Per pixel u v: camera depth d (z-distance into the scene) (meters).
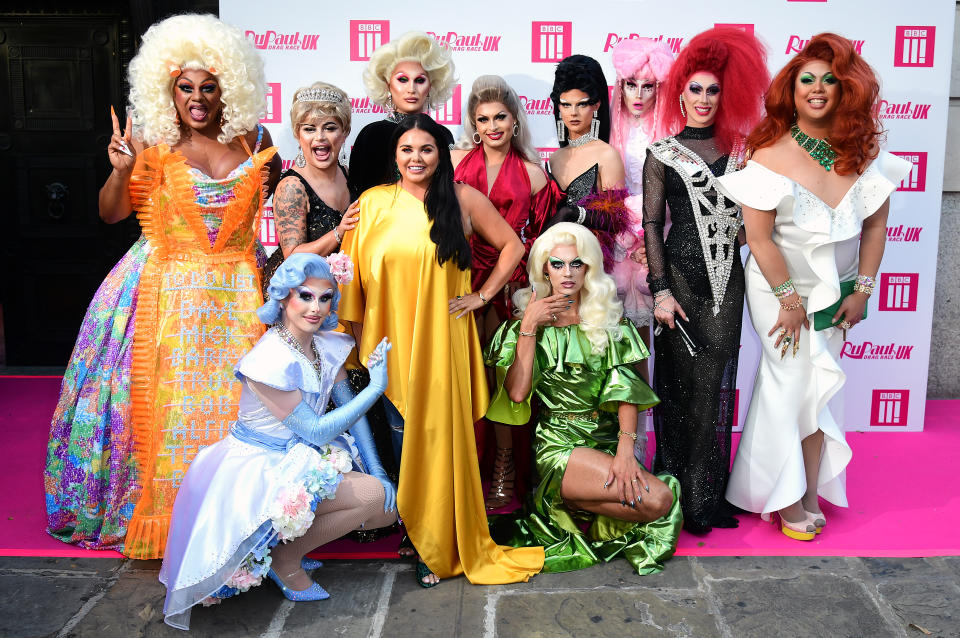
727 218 3.40
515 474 3.79
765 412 3.44
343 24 4.56
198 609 2.85
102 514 3.29
